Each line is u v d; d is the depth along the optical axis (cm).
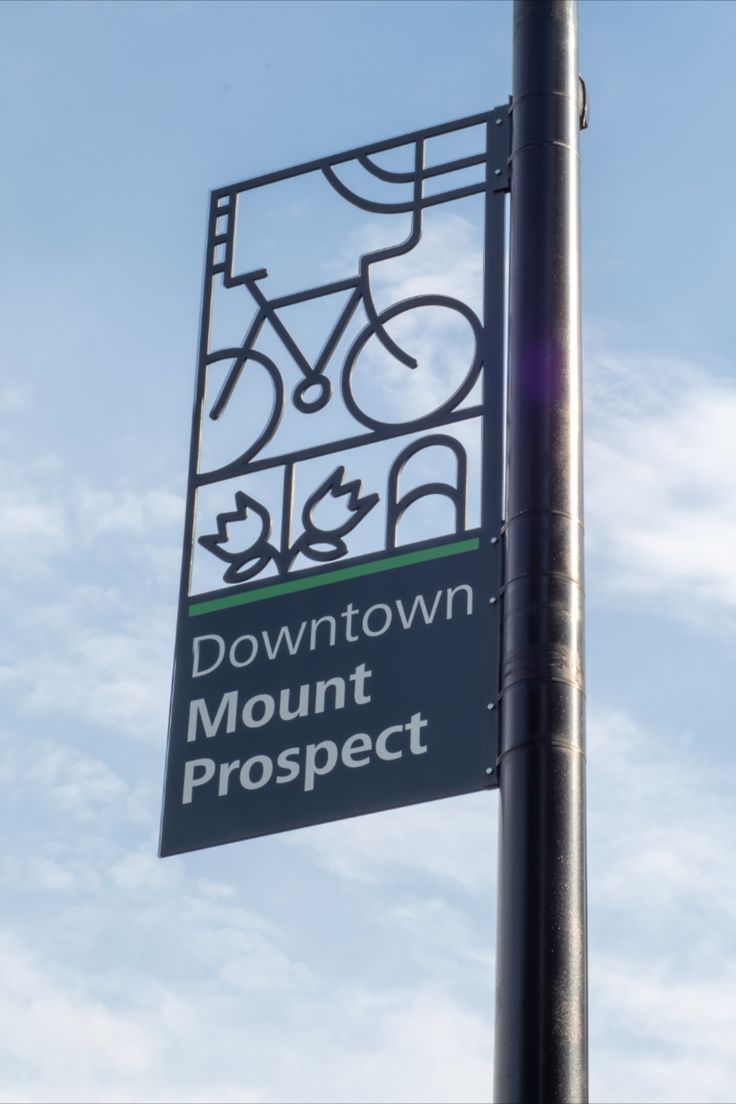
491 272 797
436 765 701
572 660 649
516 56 762
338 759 718
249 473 806
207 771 738
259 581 772
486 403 770
